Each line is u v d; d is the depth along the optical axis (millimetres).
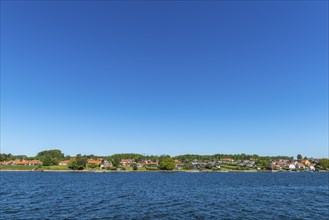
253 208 53406
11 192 79375
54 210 49344
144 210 50188
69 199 64688
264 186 110125
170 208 52656
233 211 49938
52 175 194750
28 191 82812
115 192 82500
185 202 60969
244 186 109562
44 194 74875
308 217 45062
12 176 176750
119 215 45375
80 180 142250
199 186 108375
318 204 59188
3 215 44438
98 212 47875
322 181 145750
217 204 58438
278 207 54719
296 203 60656
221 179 161000
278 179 163875
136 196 72312
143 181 138000
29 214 45469
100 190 88688
